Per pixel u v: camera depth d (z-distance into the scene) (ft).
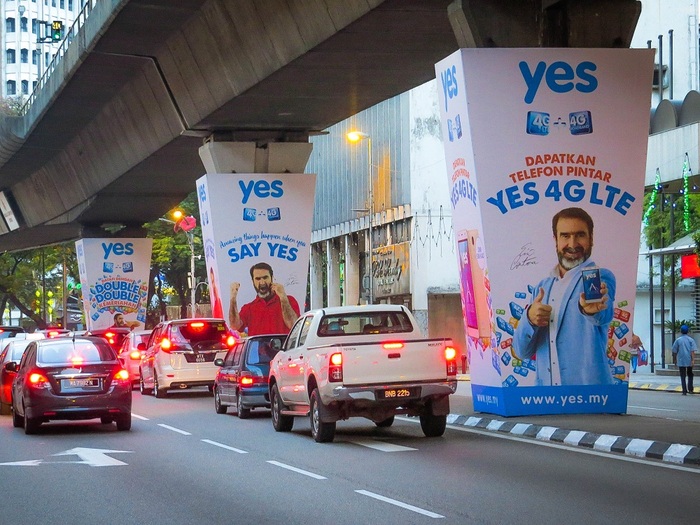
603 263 66.18
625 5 68.28
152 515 35.94
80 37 114.11
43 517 36.11
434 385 56.44
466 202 67.46
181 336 102.63
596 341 65.98
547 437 57.06
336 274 227.61
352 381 55.77
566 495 37.73
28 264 304.09
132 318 201.36
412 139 185.68
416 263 185.16
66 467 49.80
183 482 43.83
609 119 66.44
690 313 162.81
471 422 65.41
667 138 129.18
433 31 78.43
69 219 200.34
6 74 426.92
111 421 75.46
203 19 98.37
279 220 118.42
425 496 38.50
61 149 171.32
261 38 90.12
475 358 69.10
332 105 105.91
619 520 32.68
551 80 66.03
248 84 97.09
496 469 45.27
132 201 179.42
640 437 51.01
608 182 66.33
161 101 121.60
